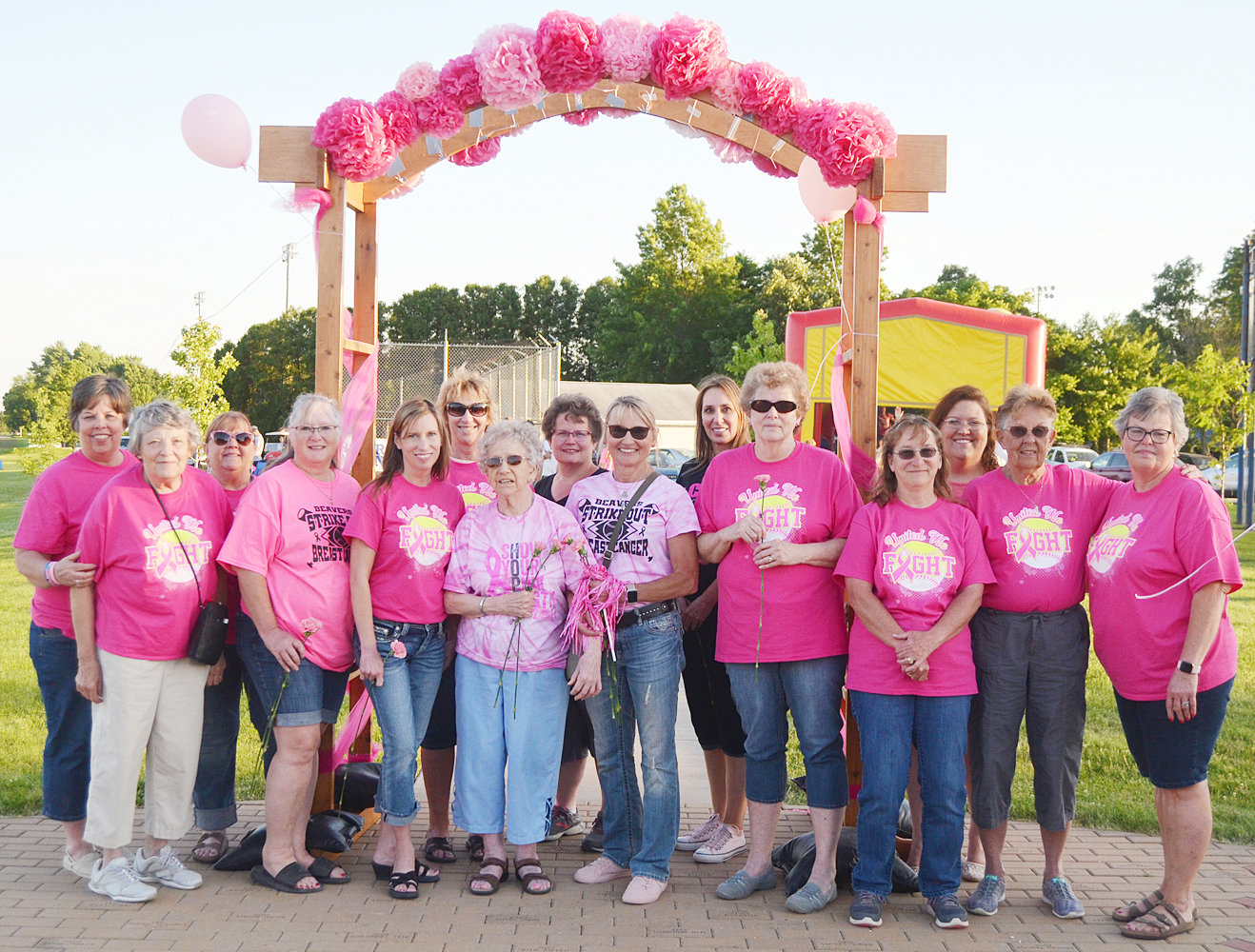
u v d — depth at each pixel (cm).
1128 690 365
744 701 393
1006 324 1439
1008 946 350
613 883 409
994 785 379
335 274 456
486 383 477
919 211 455
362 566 391
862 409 449
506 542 399
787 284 5103
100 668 383
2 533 1934
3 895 384
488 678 397
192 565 388
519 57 439
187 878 394
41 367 9562
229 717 431
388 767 392
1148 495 367
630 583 395
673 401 4528
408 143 461
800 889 390
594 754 412
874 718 370
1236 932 362
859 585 375
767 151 463
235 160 443
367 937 351
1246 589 1234
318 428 397
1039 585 373
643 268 5716
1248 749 588
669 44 437
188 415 392
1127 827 477
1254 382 2712
